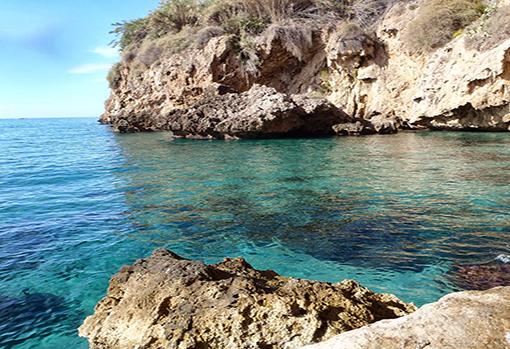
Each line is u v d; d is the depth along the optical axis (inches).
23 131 1676.9
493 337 59.1
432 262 161.5
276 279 111.7
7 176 412.5
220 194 291.4
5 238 202.7
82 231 212.5
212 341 80.8
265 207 251.9
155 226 218.7
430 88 666.2
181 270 103.9
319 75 958.4
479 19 617.6
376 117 802.8
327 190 293.1
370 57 832.9
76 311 128.2
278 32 933.2
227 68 979.3
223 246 186.5
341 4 967.6
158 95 1122.0
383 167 378.6
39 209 263.1
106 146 728.3
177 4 1227.2
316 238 193.9
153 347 81.2
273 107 649.6
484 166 354.0
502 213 220.5
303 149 537.0
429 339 60.8
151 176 380.2
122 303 97.7
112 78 1358.3
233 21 1027.9
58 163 514.9
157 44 1162.6
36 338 112.3
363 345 62.6
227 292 92.4
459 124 644.1
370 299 99.1
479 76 567.2
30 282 150.7
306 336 78.7
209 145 636.7
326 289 96.1
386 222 213.9
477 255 166.6
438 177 320.2
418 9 769.6
